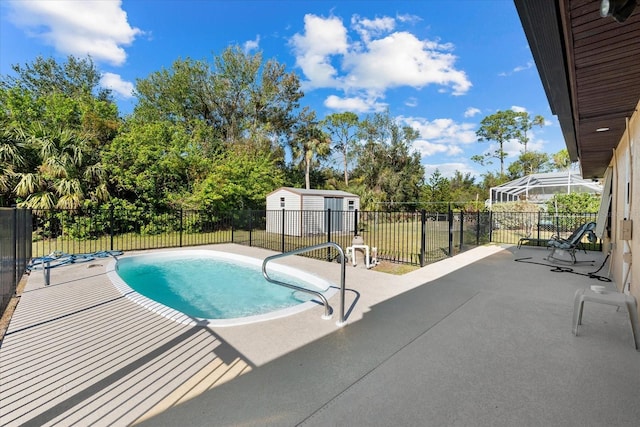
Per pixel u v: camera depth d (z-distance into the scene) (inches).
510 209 645.9
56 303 163.2
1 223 151.6
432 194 1079.6
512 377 92.4
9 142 396.5
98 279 214.4
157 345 113.8
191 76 824.3
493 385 88.2
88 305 159.9
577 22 80.0
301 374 94.2
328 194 604.4
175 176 578.2
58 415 74.8
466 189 1251.8
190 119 836.0
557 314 147.9
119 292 182.9
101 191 459.2
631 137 155.7
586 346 113.2
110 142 539.5
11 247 177.3
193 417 74.3
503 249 370.0
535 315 146.6
